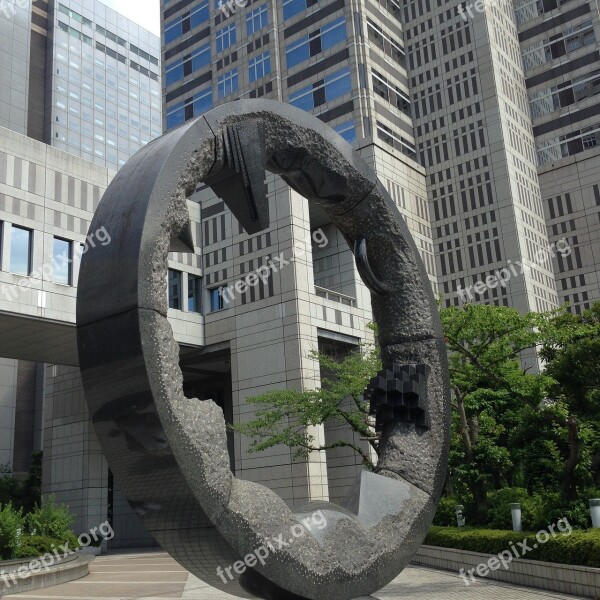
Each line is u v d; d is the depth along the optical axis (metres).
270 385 31.02
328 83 47.00
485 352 15.92
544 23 55.31
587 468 14.27
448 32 52.00
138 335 4.16
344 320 33.53
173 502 4.21
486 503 16.72
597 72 52.31
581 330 17.36
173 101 54.19
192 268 34.50
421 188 50.03
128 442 4.22
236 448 31.64
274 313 31.58
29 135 65.44
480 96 49.91
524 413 15.62
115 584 16.47
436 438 6.04
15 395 53.88
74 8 72.31
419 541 5.60
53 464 36.50
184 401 4.29
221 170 5.16
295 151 5.71
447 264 49.12
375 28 49.56
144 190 4.48
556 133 53.09
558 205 51.81
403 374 6.05
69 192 30.12
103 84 73.12
